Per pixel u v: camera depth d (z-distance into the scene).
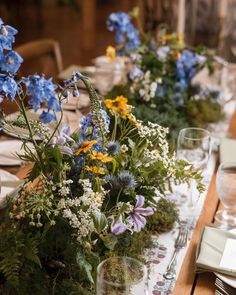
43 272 1.04
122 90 1.93
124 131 1.22
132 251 1.16
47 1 7.65
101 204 1.05
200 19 3.59
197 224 1.40
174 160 1.20
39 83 1.02
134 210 1.07
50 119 1.06
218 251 1.21
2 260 1.01
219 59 2.32
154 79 1.98
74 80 1.10
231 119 2.27
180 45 2.14
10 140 1.76
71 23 6.93
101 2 7.70
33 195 1.04
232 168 1.37
